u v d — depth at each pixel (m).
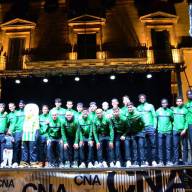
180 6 20.64
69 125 12.26
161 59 19.20
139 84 18.41
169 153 12.20
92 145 12.27
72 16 20.78
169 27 20.03
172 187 11.44
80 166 12.11
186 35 19.80
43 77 17.97
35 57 19.92
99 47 19.84
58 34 20.59
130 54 19.41
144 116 12.34
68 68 17.17
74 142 12.39
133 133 12.26
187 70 18.83
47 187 11.73
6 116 13.09
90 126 12.29
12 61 20.11
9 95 18.86
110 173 11.68
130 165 12.05
